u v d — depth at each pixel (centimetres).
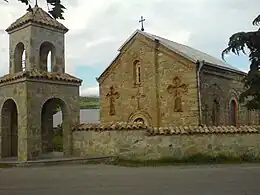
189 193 792
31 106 1393
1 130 1520
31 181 970
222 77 2355
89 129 1545
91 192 814
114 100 2503
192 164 1395
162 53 2270
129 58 2444
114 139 1501
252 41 995
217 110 2280
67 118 1555
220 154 1488
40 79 1430
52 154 1605
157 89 2275
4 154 1523
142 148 1482
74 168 1256
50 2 548
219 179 996
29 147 1371
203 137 1486
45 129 1684
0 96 1525
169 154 1465
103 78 2570
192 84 2103
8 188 870
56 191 829
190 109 2098
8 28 1578
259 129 1551
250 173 1123
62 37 1606
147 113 2309
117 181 966
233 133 1510
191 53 2433
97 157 1442
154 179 1001
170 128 1517
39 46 1507
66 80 1536
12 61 1559
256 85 1071
